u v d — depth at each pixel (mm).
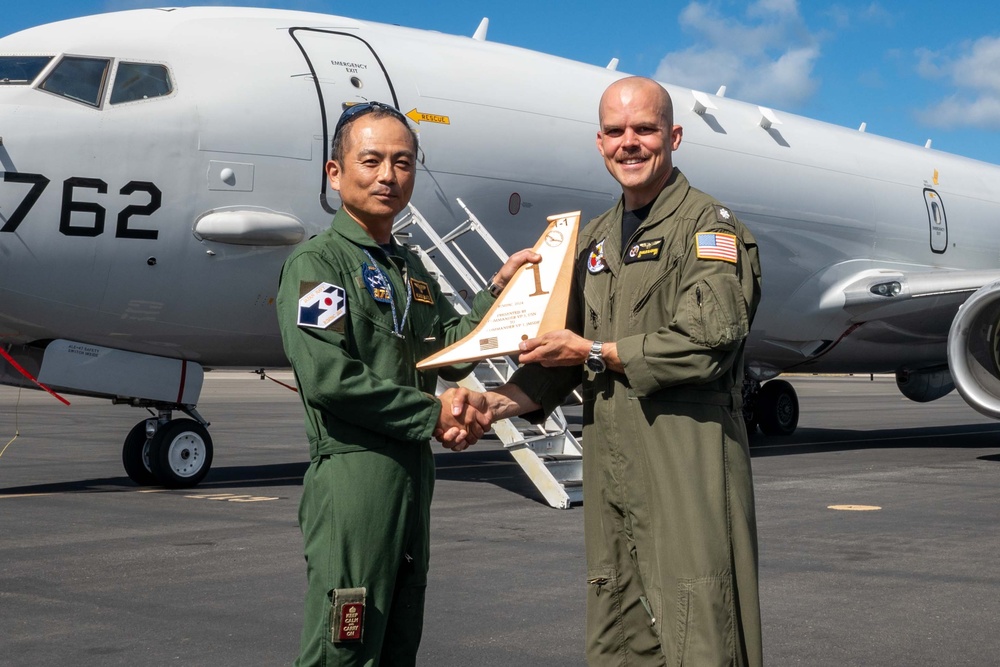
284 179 9008
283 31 9641
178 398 9273
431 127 9883
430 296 2992
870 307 13797
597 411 2982
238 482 9930
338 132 2834
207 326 9039
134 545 6508
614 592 3023
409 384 2834
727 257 2777
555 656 4227
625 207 3109
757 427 16656
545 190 10617
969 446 14453
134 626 4598
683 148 12273
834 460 12266
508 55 11219
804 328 13945
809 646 4383
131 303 8578
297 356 2580
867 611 4957
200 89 8812
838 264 14102
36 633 4480
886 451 13578
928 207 15594
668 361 2717
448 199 9969
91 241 8242
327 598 2604
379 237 2898
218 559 6070
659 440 2822
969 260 16359
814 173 13820
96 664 4043
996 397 10812
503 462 12320
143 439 9422
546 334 2812
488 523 7465
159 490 9258
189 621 4680
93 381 8758
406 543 2727
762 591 5355
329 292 2609
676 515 2783
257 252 8945
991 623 4750
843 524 7414
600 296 3037
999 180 17844
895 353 15367
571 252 2852
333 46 9750
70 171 8164
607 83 11891
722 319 2688
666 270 2877
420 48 10406
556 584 5477
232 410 24266
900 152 16047
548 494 8242
